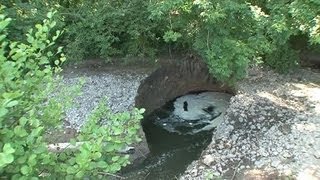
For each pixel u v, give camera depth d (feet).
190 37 23.84
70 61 28.07
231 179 18.47
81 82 11.80
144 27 26.37
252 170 18.84
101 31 26.71
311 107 23.50
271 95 25.11
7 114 8.54
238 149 20.56
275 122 22.36
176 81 28.63
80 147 8.57
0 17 8.98
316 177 17.74
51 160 8.55
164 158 22.70
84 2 27.94
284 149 20.07
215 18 19.48
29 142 7.95
